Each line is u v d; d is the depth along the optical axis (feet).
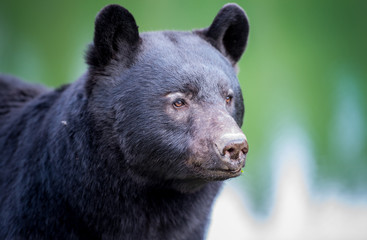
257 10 162.71
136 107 32.07
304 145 99.40
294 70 134.92
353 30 158.10
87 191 32.50
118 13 32.73
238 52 37.47
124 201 32.96
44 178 33.24
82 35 149.59
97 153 32.30
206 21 148.36
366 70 135.64
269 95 122.42
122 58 33.27
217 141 29.78
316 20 164.76
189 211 34.63
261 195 81.35
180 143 31.42
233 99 33.37
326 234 70.08
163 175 32.73
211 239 68.80
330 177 86.79
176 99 31.71
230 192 80.69
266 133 105.50
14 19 157.89
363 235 68.74
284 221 74.28
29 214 33.37
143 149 32.14
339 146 96.73
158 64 32.45
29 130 35.99
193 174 31.50
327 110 115.65
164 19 149.18
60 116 33.58
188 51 33.06
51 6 164.25
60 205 32.86
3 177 36.01
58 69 133.49
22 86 42.91
